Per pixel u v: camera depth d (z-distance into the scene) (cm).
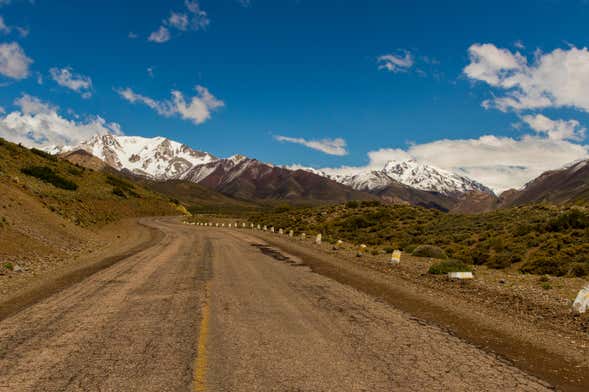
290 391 473
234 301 977
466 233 3356
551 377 548
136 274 1367
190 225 5941
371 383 503
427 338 704
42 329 708
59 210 3816
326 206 7031
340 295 1089
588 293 957
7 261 1536
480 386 505
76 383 486
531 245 2427
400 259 2112
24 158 6344
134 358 573
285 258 2033
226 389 476
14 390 465
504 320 864
